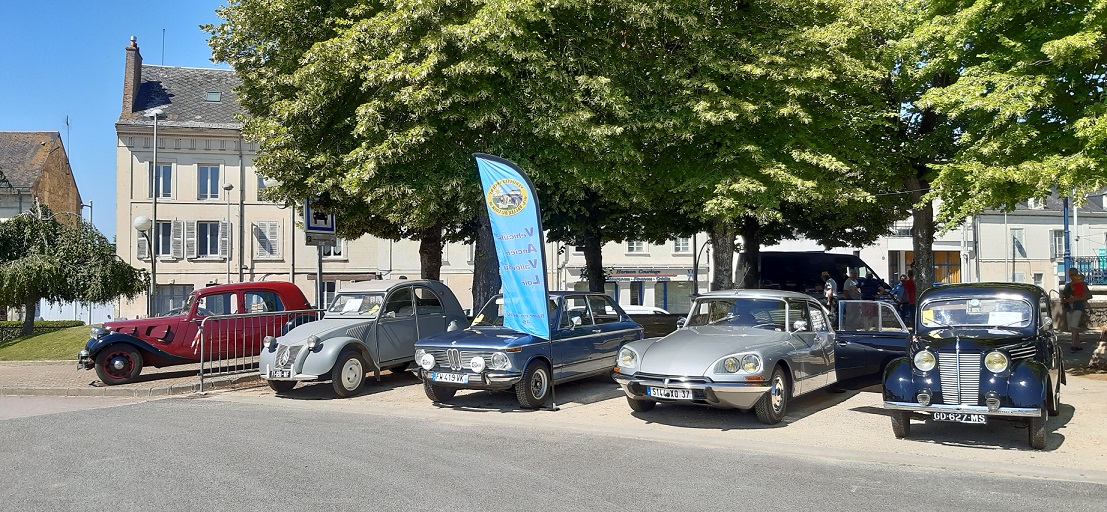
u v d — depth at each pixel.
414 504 6.07
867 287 26.58
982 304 9.37
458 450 8.20
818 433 9.12
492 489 6.54
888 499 6.30
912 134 20.00
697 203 17.48
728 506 6.06
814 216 24.78
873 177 19.61
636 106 16.11
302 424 9.95
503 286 11.52
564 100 14.84
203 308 15.08
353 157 15.05
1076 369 14.20
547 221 20.67
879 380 12.51
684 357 9.54
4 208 44.34
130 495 6.36
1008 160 14.45
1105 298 23.23
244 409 11.42
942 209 15.49
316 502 6.12
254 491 6.46
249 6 18.25
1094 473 7.20
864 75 16.98
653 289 48.88
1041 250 50.41
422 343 11.42
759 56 16.53
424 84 14.32
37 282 25.70
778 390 9.70
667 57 16.73
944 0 16.06
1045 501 6.28
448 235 24.34
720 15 17.50
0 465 7.57
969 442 8.59
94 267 27.20
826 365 11.01
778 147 17.11
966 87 14.52
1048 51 13.03
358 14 16.61
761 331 10.47
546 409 11.07
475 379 10.80
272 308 15.59
